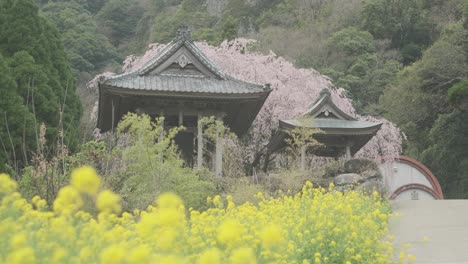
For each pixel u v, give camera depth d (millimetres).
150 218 4660
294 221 7520
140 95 17594
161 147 12594
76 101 21906
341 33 52125
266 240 4695
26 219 5418
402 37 53062
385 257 6406
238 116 20359
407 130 38281
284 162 22734
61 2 69312
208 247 5496
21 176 12227
